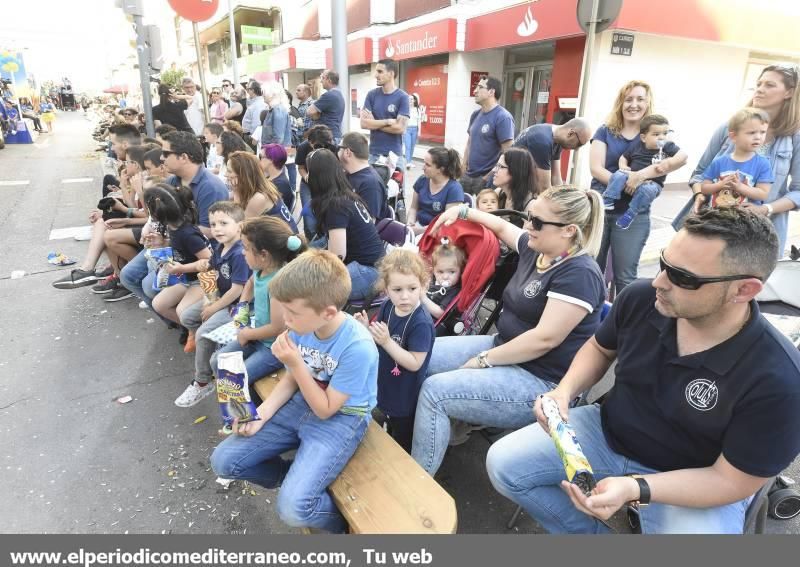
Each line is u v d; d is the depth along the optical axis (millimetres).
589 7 3453
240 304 2727
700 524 1457
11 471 2408
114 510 2184
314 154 3012
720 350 1367
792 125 2740
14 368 3336
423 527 1460
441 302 2639
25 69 22047
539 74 9711
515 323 2186
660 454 1558
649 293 1609
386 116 5527
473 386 2002
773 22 8180
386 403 2205
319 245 3652
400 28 12398
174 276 3434
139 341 3730
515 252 2600
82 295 4562
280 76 20578
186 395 2896
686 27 7348
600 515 1357
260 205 3545
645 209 3271
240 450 1866
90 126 26906
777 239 1236
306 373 1717
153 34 7391
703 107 8672
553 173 4090
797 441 1289
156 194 3213
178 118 8391
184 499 2256
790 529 2059
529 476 1713
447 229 2662
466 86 10492
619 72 7691
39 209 7801
